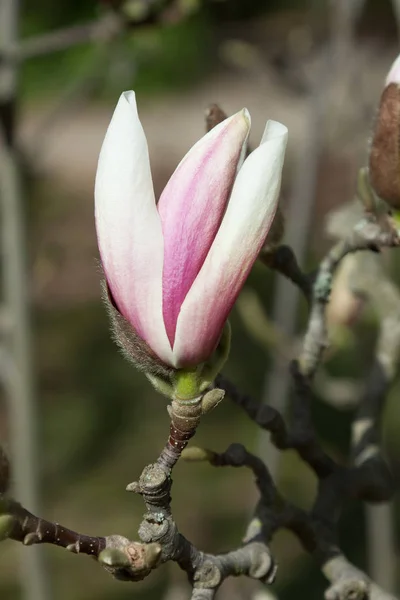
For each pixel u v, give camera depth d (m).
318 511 0.78
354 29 1.39
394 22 2.39
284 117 2.95
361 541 1.81
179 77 4.32
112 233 0.66
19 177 1.24
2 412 2.44
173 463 0.68
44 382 2.76
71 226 3.27
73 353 2.88
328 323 1.03
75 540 0.68
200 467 2.30
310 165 1.30
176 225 0.66
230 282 0.66
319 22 1.51
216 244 0.66
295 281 0.78
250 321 1.13
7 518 0.67
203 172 0.66
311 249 2.03
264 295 2.52
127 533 2.08
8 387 1.24
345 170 2.81
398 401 2.03
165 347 0.67
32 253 2.07
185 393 0.67
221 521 2.07
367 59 1.62
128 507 2.18
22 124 3.74
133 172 0.66
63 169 3.73
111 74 1.52
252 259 0.66
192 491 2.20
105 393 2.67
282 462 2.20
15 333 1.23
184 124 3.78
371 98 1.48
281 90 1.43
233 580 1.12
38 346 2.93
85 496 2.24
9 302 1.23
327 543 0.77
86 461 2.38
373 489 0.79
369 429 0.81
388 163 0.73
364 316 1.05
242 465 0.75
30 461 1.24
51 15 3.80
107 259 0.67
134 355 0.67
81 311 3.12
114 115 0.66
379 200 0.76
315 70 1.39
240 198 0.65
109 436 2.48
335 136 1.40
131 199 0.66
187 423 0.68
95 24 1.13
